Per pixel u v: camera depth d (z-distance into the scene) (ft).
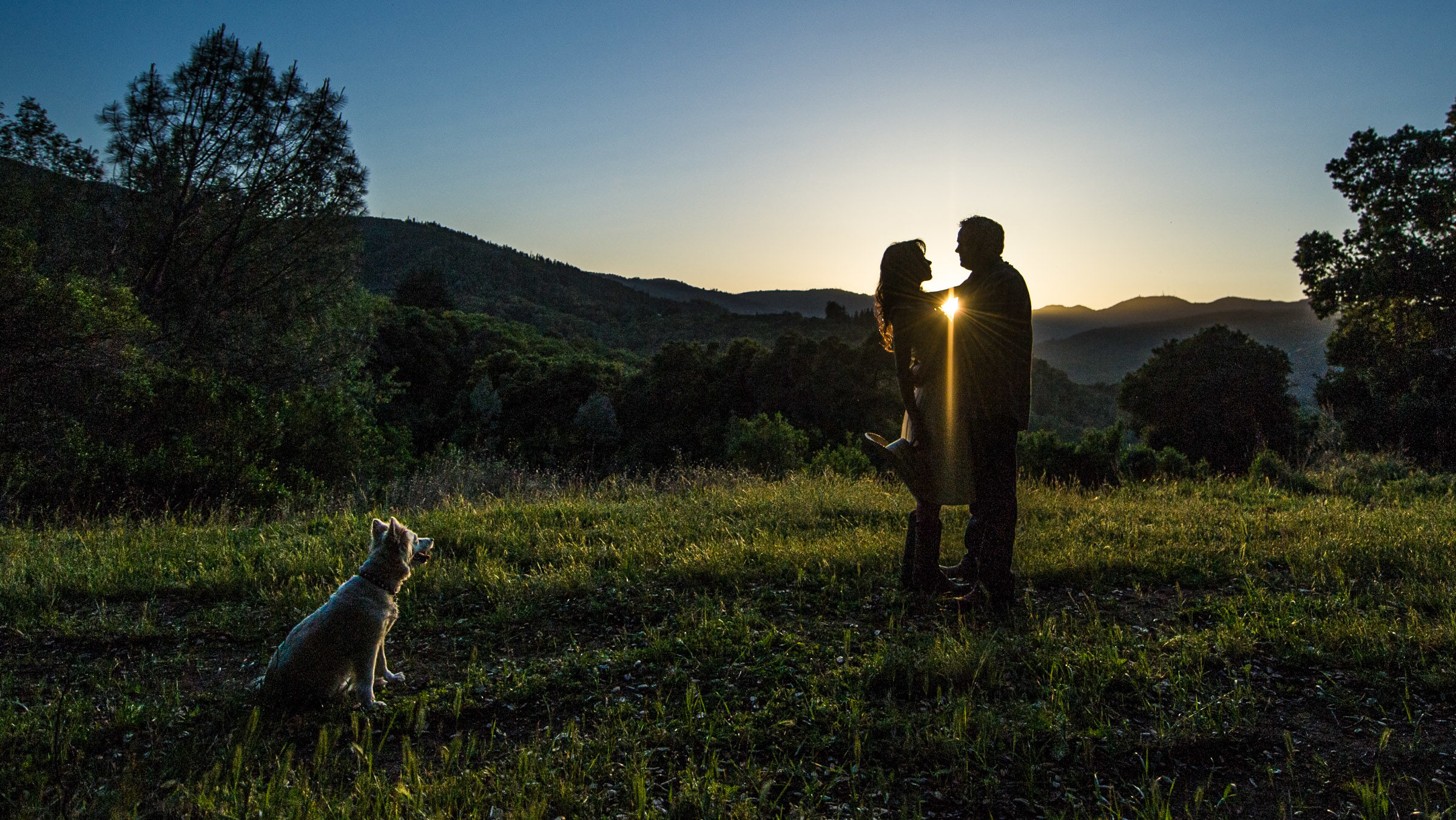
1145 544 21.22
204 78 64.13
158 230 64.23
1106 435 37.22
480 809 9.51
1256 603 16.22
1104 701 12.23
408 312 249.96
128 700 12.61
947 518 25.46
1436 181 89.66
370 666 12.53
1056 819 9.51
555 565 20.59
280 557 20.59
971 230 15.17
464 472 40.57
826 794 9.95
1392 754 10.80
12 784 10.28
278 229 71.15
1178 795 10.11
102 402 41.96
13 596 17.94
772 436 52.85
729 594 17.84
